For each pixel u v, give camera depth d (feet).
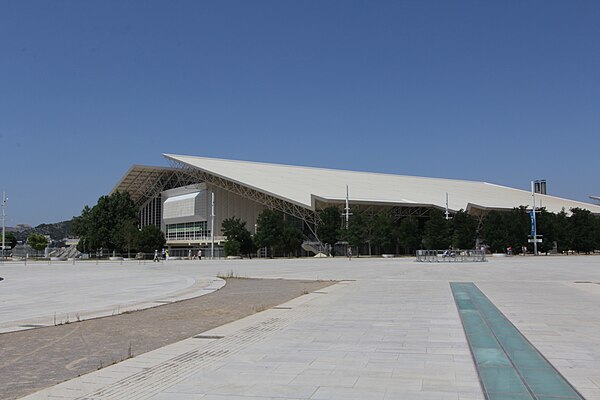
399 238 269.03
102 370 25.96
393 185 329.93
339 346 31.22
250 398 20.86
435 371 24.85
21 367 27.43
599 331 35.40
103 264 200.44
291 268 139.85
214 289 73.77
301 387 22.30
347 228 257.96
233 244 263.70
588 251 296.10
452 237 268.82
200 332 37.96
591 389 21.47
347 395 21.01
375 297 59.57
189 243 338.34
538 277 93.56
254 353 29.55
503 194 364.58
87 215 327.06
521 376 23.61
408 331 36.14
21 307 54.44
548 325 38.01
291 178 302.86
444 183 375.04
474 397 20.57
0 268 166.30
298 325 39.47
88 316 46.73
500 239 273.13
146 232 289.74
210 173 287.89
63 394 21.81
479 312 45.27
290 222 300.40
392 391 21.49
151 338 35.73
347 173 352.08
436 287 72.38
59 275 120.26
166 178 368.48
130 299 61.98
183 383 23.31
